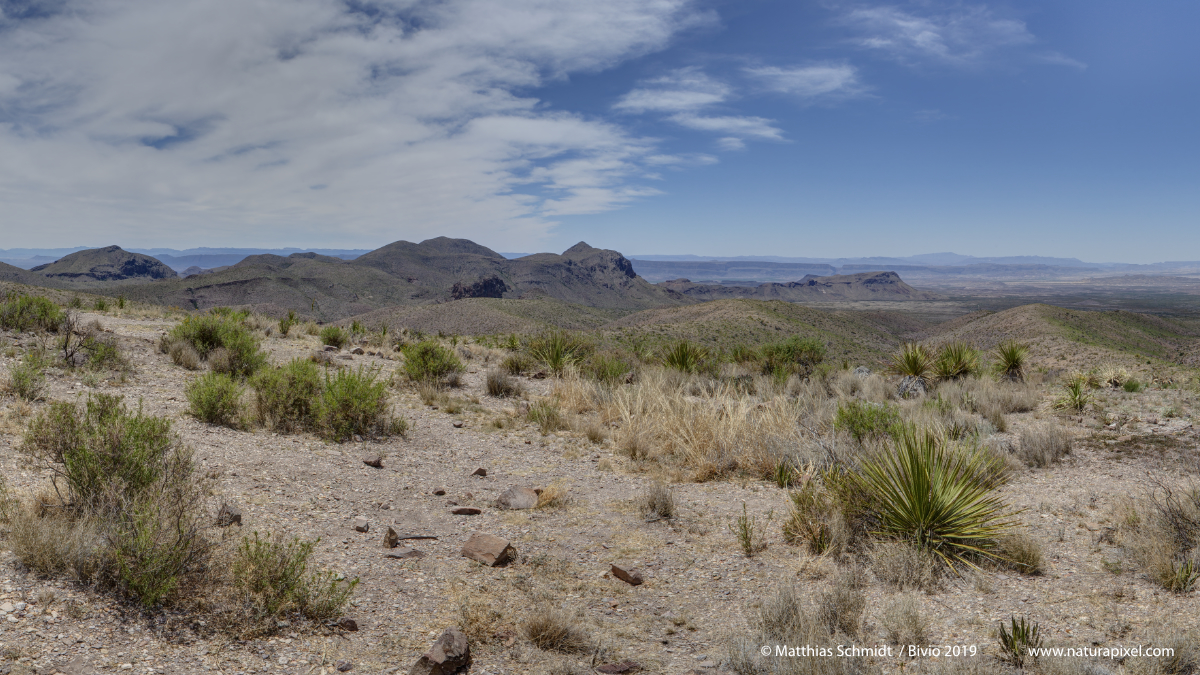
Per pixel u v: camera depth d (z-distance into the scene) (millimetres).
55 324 12250
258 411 8773
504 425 10797
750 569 5371
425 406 11703
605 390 13391
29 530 3828
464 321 154750
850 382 16438
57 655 3012
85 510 4168
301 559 4035
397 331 21328
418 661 3400
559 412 11609
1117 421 11445
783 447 8867
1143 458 9125
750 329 109188
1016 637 3830
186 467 5215
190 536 3979
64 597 3510
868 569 5352
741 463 8828
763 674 3666
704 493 7719
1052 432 9844
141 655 3182
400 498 6590
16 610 3283
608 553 5586
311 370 9438
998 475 8141
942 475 5895
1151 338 139250
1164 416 11797
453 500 6758
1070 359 58000
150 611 3596
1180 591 4777
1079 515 6738
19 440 5879
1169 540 5457
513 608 4363
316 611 3906
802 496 6375
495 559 5070
